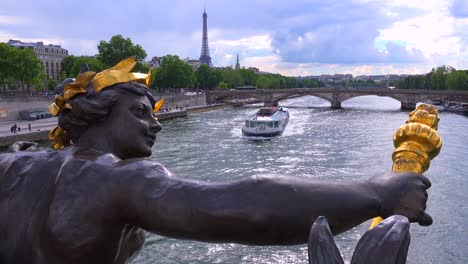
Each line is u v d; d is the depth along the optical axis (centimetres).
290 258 1453
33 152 178
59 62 13100
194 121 6512
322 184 132
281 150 3753
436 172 2784
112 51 7038
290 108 9444
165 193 136
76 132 172
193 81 10231
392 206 132
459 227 1773
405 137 160
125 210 142
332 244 106
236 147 3941
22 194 163
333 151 3653
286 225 126
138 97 173
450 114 7294
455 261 1491
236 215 126
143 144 171
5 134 3859
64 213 147
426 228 1764
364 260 104
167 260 1472
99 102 167
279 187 129
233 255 1498
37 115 5312
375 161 3183
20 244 157
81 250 144
